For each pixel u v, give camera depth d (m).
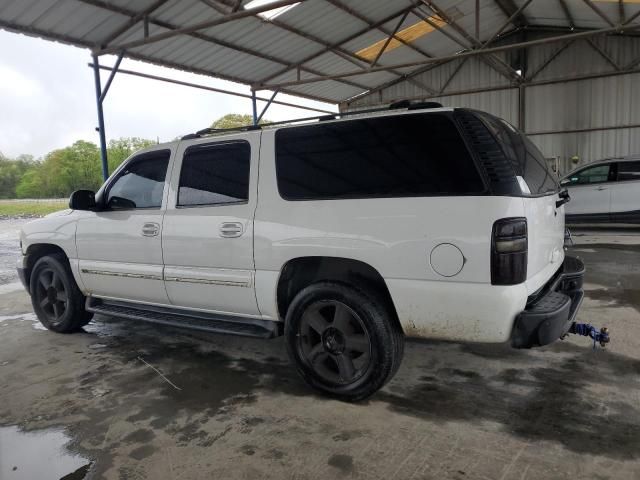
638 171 9.77
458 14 12.52
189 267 3.48
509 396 2.98
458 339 2.57
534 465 2.26
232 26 9.73
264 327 3.28
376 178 2.75
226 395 3.15
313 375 3.06
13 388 3.38
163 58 10.52
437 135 2.61
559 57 14.73
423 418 2.75
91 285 4.20
